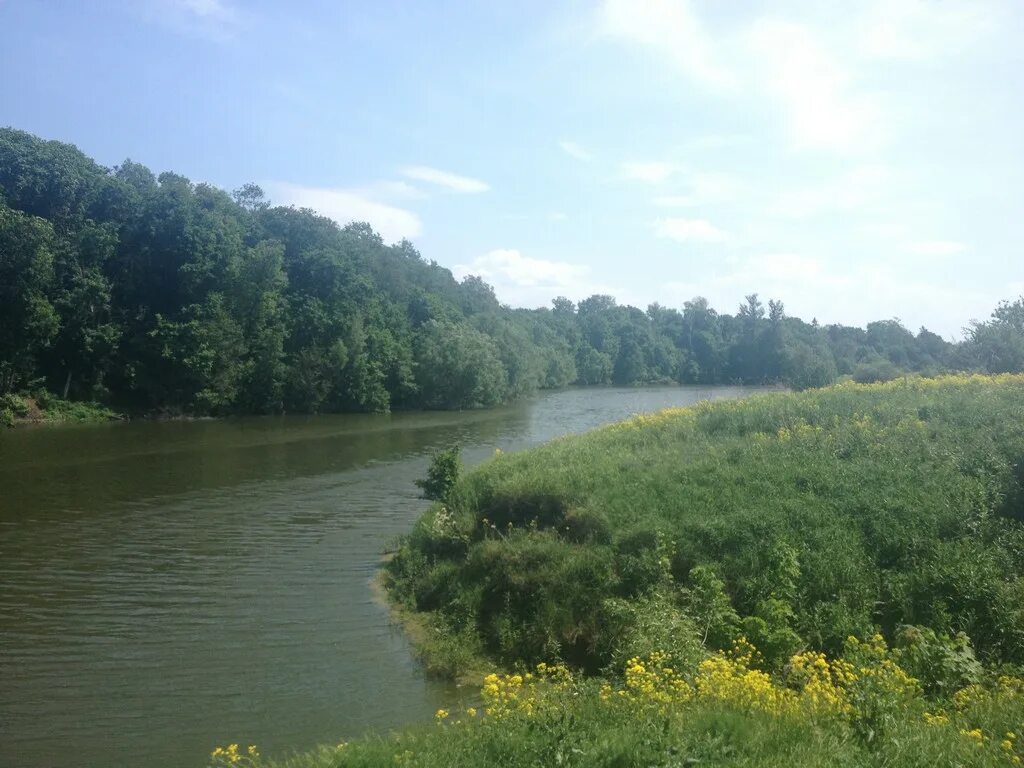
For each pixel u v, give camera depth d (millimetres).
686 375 117250
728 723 6801
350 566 19531
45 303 51094
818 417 22672
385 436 47531
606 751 6277
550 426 54125
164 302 61594
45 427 48844
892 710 7203
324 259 70750
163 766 10141
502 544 16609
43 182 62406
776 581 13133
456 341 72500
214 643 14555
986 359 40469
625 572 14609
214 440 44438
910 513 14477
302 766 7461
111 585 17844
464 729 7562
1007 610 11250
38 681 12805
